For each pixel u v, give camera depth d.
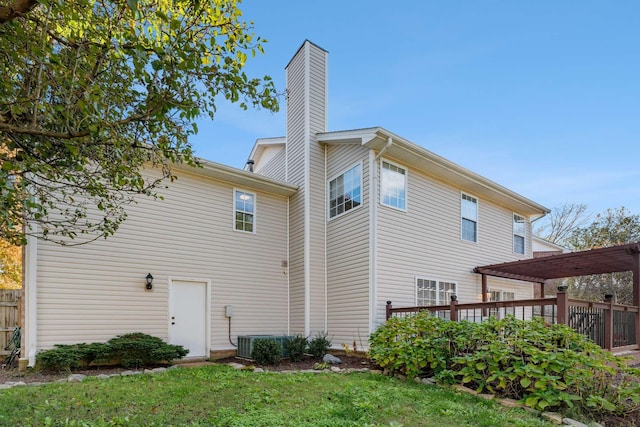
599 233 21.56
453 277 11.00
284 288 10.91
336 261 10.33
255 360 8.38
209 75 3.38
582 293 20.36
